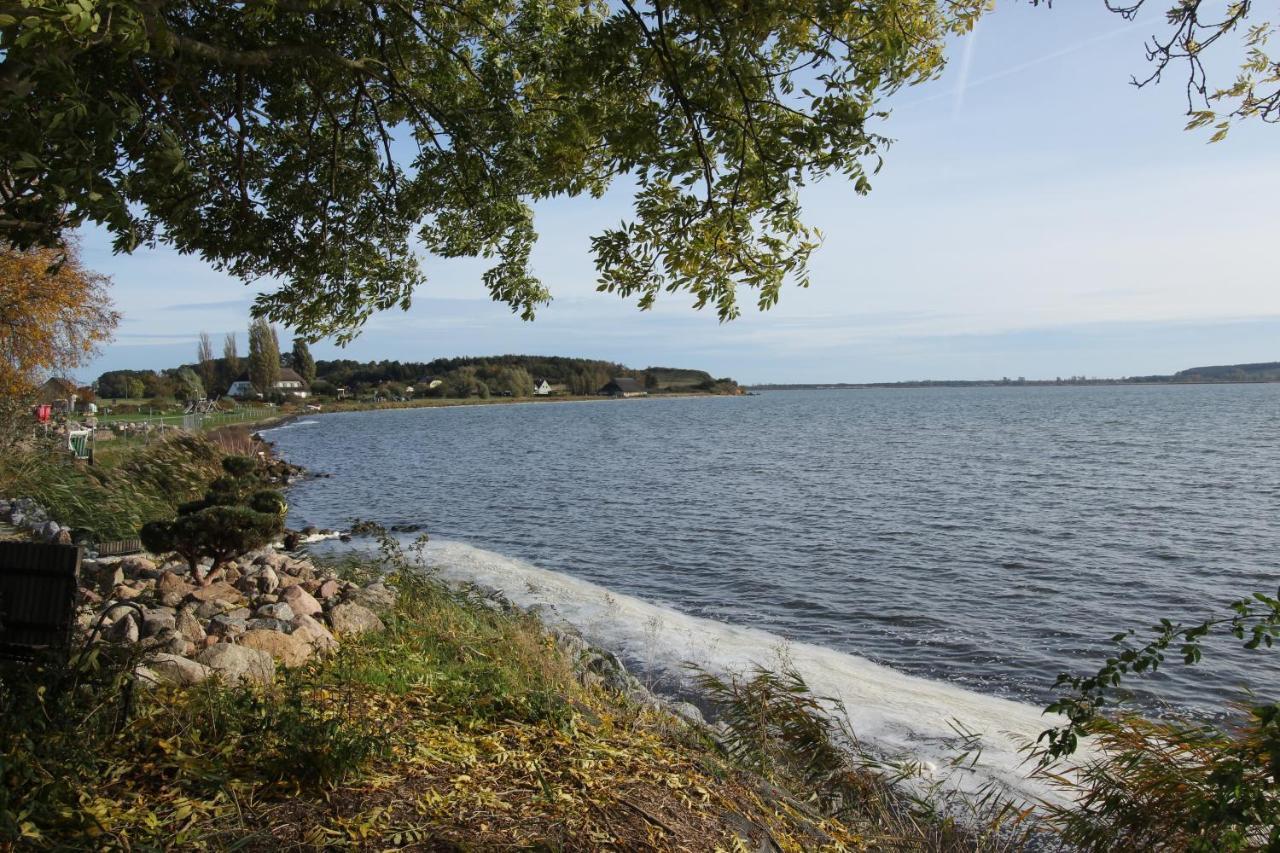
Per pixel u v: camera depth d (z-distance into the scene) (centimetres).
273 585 897
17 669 420
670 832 438
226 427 5244
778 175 516
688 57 513
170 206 621
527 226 812
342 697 548
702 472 3894
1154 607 1441
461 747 491
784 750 675
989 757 773
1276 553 1875
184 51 528
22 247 450
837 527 2294
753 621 1350
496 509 2742
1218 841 402
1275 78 410
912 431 7162
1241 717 908
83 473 1817
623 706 735
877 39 480
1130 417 8912
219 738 448
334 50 679
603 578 1684
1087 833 489
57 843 327
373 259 809
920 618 1372
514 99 742
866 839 562
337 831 373
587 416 12531
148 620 646
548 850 387
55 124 352
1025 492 2995
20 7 320
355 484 3522
